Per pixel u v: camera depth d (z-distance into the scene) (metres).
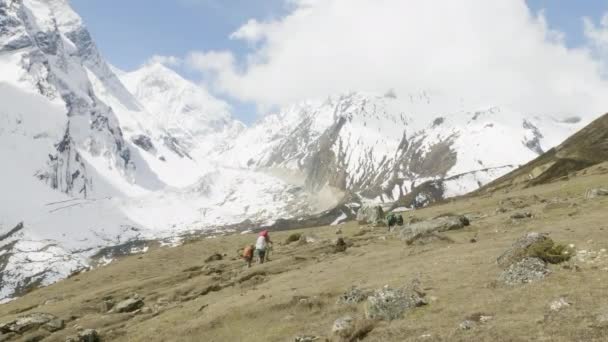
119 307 41.31
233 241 83.44
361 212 90.62
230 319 30.00
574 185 76.69
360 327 22.03
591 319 17.02
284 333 25.56
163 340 29.73
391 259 36.44
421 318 21.59
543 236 26.14
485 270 26.36
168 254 76.38
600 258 23.59
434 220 47.62
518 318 18.75
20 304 60.84
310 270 39.34
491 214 57.81
